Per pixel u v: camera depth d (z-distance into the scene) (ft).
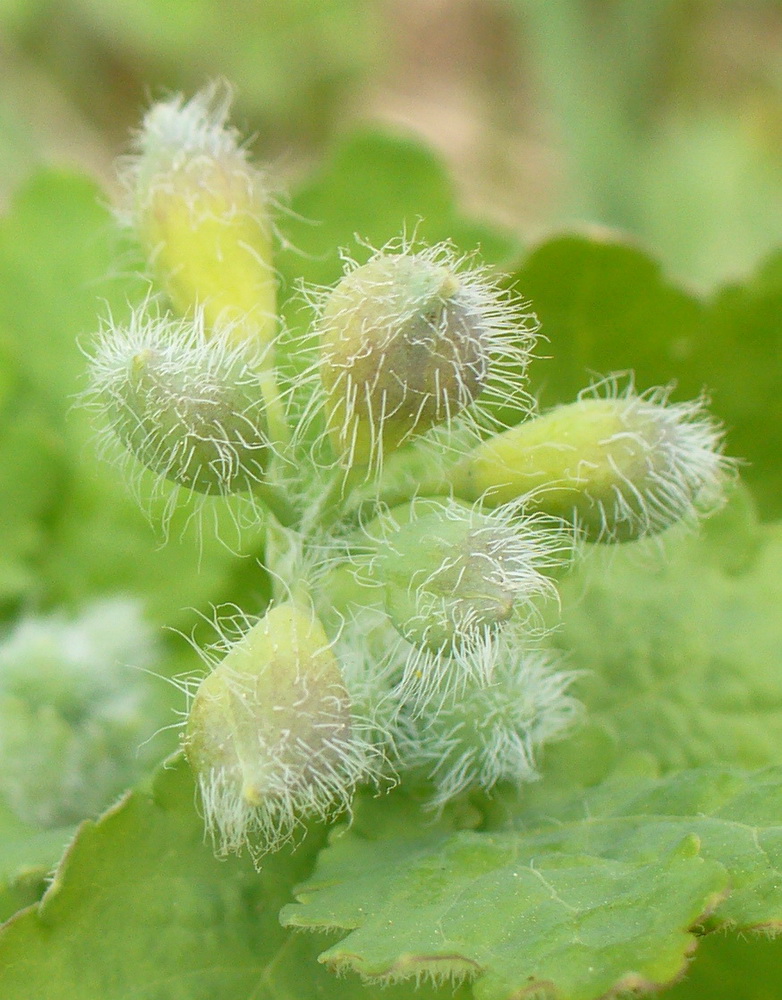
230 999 0.30
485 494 0.31
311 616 0.29
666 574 0.34
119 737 0.35
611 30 0.76
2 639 0.39
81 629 0.37
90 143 0.75
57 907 0.30
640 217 0.71
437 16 0.87
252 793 0.28
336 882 0.30
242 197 0.32
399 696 0.30
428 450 0.32
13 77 0.74
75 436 0.40
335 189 0.40
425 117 0.82
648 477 0.31
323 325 0.29
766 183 0.73
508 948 0.28
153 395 0.29
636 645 0.34
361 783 0.31
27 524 0.39
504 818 0.32
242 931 0.31
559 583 0.34
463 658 0.29
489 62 0.86
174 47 0.74
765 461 0.39
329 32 0.76
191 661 0.38
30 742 0.35
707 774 0.31
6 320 0.40
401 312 0.29
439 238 0.41
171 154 0.32
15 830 0.34
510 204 0.79
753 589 0.34
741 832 0.30
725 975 0.33
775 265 0.37
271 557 0.31
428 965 0.28
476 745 0.31
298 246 0.40
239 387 0.29
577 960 0.27
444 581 0.29
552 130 0.75
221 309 0.32
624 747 0.33
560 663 0.34
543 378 0.38
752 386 0.38
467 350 0.29
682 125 0.77
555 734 0.33
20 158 0.71
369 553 0.31
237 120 0.76
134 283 0.39
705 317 0.37
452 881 0.30
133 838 0.30
